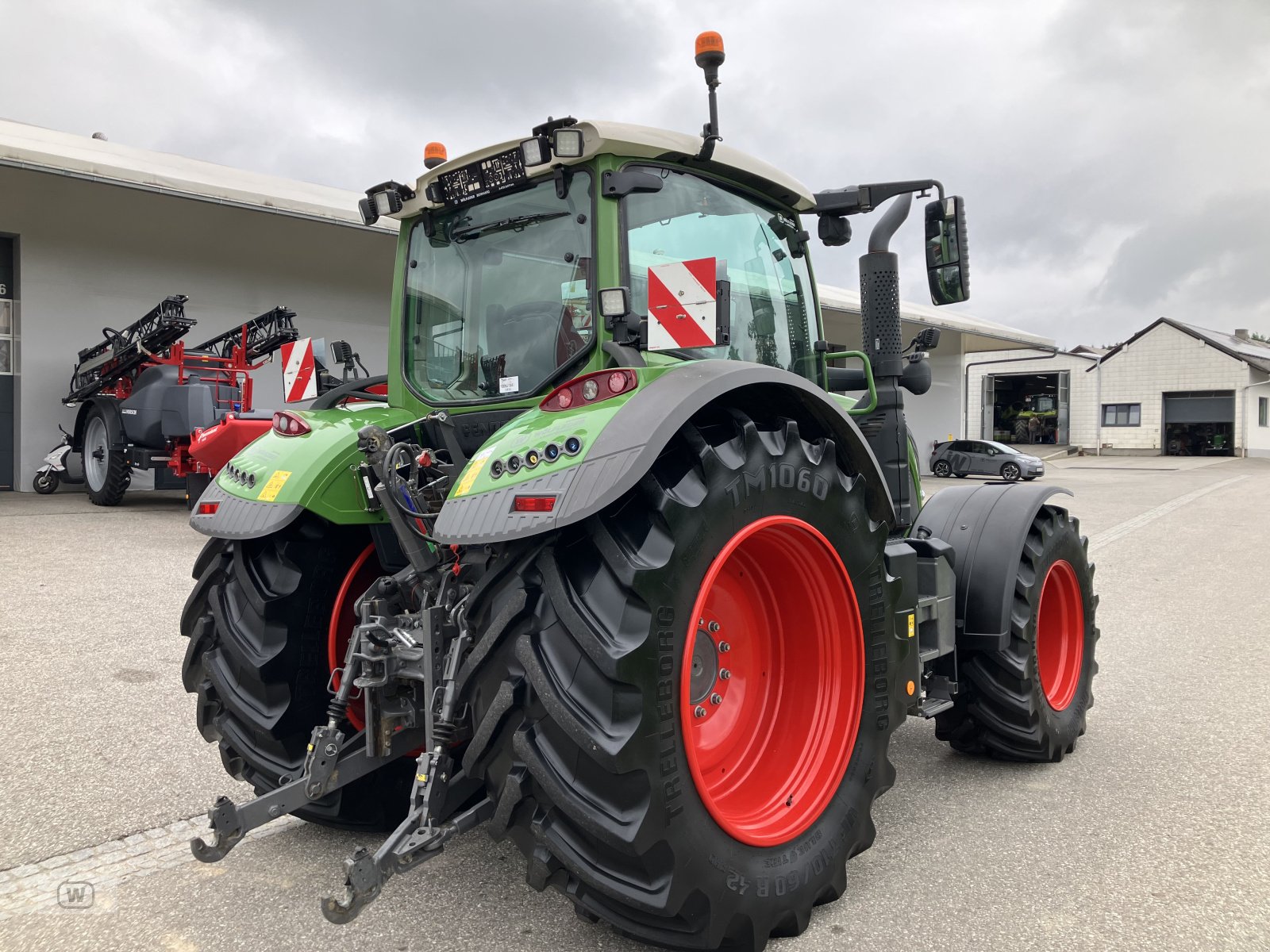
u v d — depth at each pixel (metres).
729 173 2.84
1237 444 37.66
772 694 2.62
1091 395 40.94
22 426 12.14
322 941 2.28
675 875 1.99
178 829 2.93
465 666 2.06
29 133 13.77
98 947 2.26
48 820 2.97
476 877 2.62
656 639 1.96
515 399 2.68
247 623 2.72
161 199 12.91
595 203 2.51
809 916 2.33
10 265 12.15
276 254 14.02
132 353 10.52
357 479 2.76
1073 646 3.87
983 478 24.27
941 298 3.20
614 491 1.93
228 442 7.72
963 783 3.40
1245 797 3.22
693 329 2.15
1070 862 2.72
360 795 2.78
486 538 2.00
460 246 2.90
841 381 3.60
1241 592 7.43
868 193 3.26
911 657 2.82
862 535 2.55
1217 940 2.28
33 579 6.59
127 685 4.36
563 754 1.97
